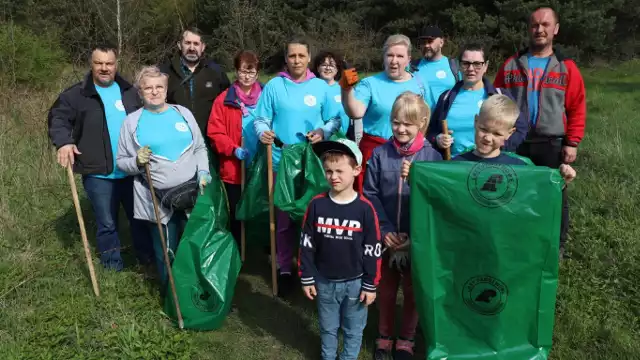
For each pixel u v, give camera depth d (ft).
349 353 10.77
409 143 10.73
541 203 9.20
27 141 24.71
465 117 12.90
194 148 12.76
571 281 13.89
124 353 11.30
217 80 16.53
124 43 35.19
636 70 56.65
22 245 16.07
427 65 17.97
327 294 10.38
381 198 11.04
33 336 11.82
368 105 13.62
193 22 74.59
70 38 37.24
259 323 13.03
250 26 64.54
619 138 25.35
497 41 64.18
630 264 13.96
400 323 12.97
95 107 13.75
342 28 68.59
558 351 11.37
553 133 13.99
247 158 14.96
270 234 14.56
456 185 9.40
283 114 14.08
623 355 11.11
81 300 13.21
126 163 12.21
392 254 10.76
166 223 12.61
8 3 44.27
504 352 9.78
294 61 13.94
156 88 12.23
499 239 9.33
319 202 10.20
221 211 12.96
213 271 12.28
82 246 16.24
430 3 70.18
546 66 14.01
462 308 9.80
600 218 16.92
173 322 12.61
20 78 31.42
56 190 20.45
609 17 67.72
